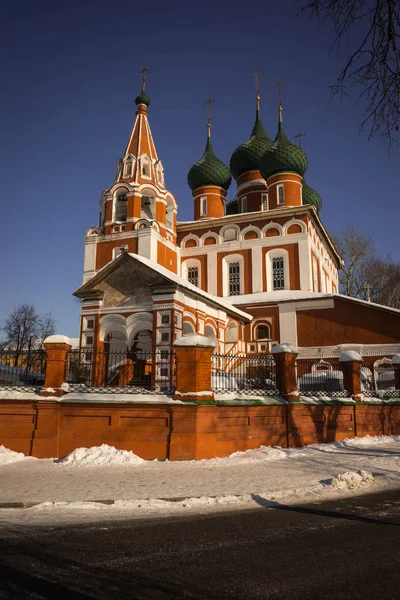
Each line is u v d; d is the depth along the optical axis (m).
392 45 5.74
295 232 36.28
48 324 39.66
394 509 7.48
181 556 5.18
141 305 22.09
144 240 32.97
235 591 4.22
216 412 12.70
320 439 15.57
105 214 35.25
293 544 5.61
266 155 39.06
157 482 9.25
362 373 22.22
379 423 17.95
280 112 41.22
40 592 4.21
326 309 30.52
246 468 10.91
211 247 38.25
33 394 12.88
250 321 32.22
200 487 8.79
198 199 43.19
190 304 23.48
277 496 8.26
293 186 38.53
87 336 22.66
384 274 50.34
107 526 6.43
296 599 4.04
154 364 20.12
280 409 14.51
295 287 35.34
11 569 4.79
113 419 12.47
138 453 12.19
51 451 12.45
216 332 26.94
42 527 6.38
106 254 33.91
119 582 4.45
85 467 10.94
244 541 5.73
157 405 12.36
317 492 8.69
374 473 10.45
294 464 11.53
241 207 42.94
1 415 12.80
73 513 7.15
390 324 28.45
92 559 5.09
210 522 6.64
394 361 20.20
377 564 4.92
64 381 13.19
